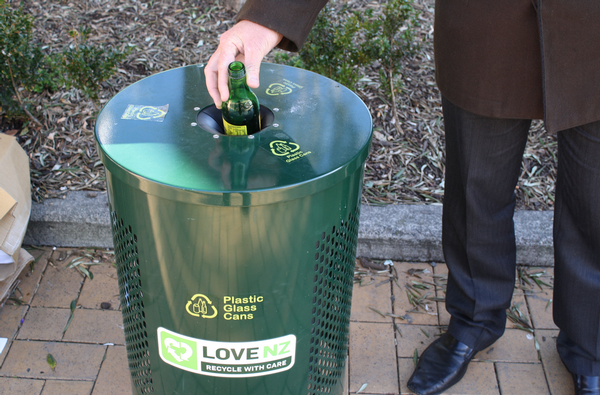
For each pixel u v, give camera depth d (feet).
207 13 11.64
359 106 4.58
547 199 8.25
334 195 3.99
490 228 5.49
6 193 6.29
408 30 8.75
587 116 4.33
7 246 6.52
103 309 7.20
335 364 5.15
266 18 4.39
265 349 4.39
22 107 8.98
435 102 9.68
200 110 4.46
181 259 3.93
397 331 7.00
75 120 9.24
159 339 4.52
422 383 6.23
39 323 6.96
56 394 6.16
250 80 4.22
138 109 4.42
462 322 6.34
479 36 4.38
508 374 6.49
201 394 4.68
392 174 8.59
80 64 8.38
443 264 7.94
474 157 5.03
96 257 7.93
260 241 3.81
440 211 7.94
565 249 5.29
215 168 3.75
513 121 4.78
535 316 7.22
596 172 4.64
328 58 8.79
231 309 4.11
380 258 7.98
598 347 5.55
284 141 4.07
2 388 6.20
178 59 10.43
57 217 7.76
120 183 3.92
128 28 11.15
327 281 4.44
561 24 4.00
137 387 5.23
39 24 11.03
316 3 4.52
